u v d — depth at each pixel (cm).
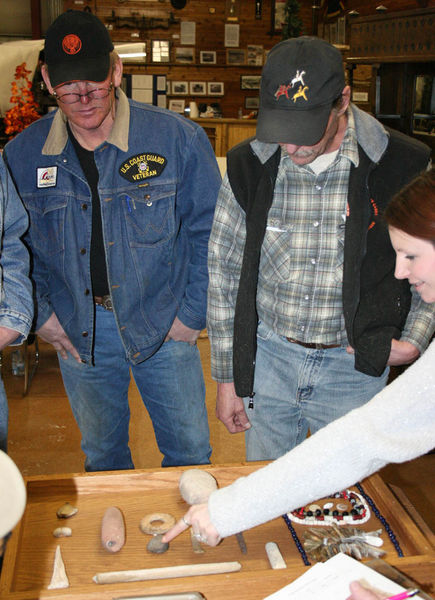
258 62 1123
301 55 138
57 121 183
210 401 355
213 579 114
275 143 140
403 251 102
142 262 188
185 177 188
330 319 161
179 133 187
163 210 187
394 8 682
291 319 164
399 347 157
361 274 153
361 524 136
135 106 188
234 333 168
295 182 156
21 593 110
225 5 1097
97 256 190
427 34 310
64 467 291
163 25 1091
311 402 172
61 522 135
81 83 166
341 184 153
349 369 166
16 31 1080
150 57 1102
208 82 1123
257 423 179
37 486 143
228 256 172
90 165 185
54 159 184
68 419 335
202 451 210
